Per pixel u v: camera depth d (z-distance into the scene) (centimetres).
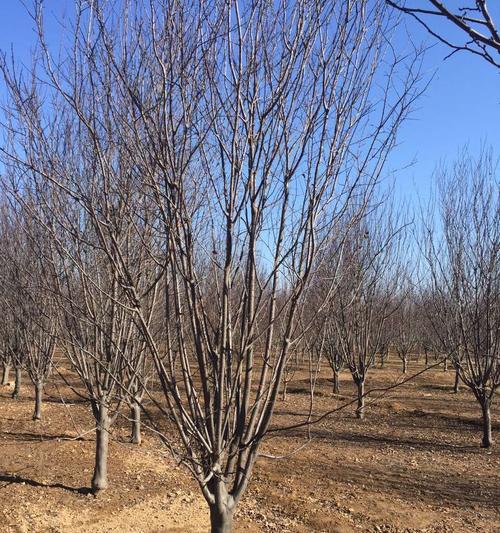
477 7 164
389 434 956
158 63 285
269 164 279
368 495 618
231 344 294
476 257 833
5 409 1079
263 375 295
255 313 287
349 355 1118
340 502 591
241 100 274
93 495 591
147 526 517
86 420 990
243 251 298
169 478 655
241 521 532
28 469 674
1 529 495
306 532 511
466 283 848
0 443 802
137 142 270
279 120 278
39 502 564
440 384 1706
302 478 674
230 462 296
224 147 276
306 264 284
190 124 277
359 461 763
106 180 304
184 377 288
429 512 568
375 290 1134
